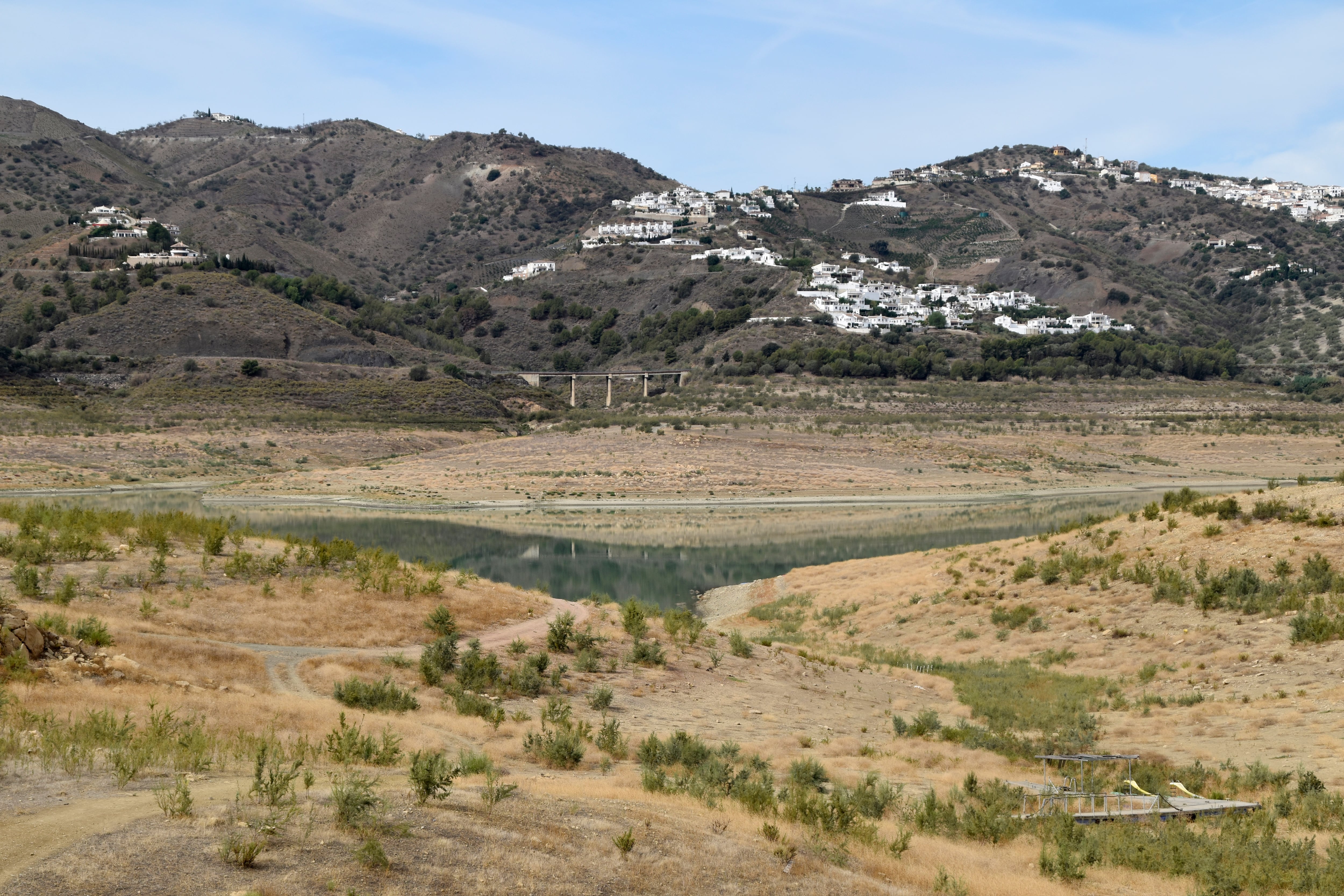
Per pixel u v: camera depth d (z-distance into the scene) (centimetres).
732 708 3225
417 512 11850
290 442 16112
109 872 1027
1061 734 2867
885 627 5003
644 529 10400
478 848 1265
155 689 2233
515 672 3206
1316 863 1733
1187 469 15275
